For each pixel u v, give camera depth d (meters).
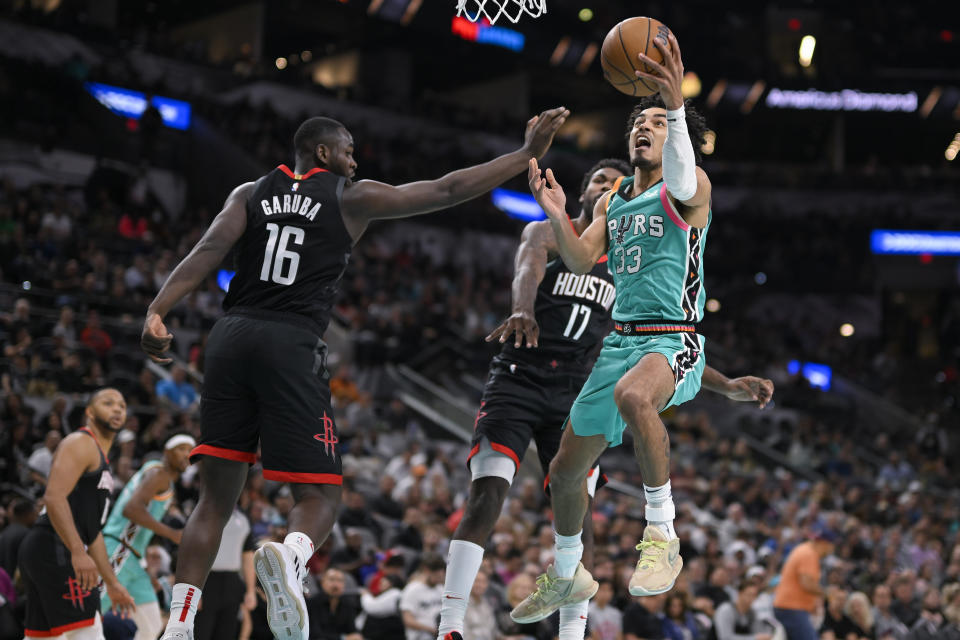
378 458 14.36
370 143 27.45
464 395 19.14
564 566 4.20
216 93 26.45
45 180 21.28
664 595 9.29
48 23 23.34
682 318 3.79
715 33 35.19
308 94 27.70
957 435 27.34
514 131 31.19
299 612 3.22
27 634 5.42
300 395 3.54
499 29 31.78
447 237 26.91
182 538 3.55
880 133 36.84
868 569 12.48
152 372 14.48
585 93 35.59
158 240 20.23
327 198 3.69
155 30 30.64
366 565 9.57
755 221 32.44
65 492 5.19
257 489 10.12
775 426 23.38
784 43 36.00
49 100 21.91
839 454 21.67
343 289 21.00
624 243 3.86
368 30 31.09
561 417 4.73
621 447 18.47
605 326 4.93
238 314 3.64
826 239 32.12
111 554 6.21
